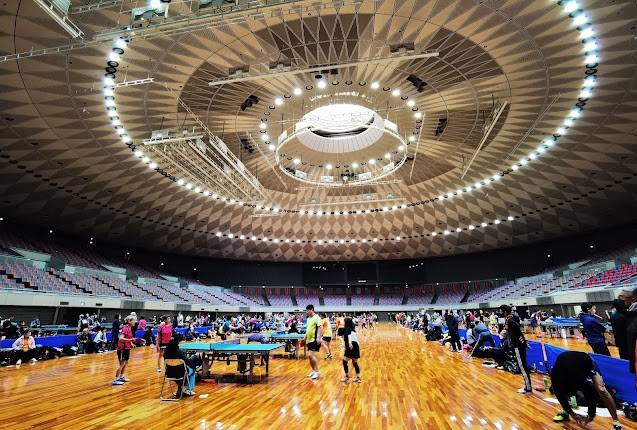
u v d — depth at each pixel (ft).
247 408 20.39
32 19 37.50
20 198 81.15
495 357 33.24
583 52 46.01
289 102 61.00
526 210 108.88
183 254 139.23
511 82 52.90
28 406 21.21
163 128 62.95
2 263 69.97
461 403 20.68
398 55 39.96
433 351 47.75
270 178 99.76
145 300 91.97
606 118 62.54
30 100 51.62
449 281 148.66
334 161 90.17
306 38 45.52
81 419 18.44
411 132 73.41
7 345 42.22
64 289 76.38
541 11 40.34
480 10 40.75
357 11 40.96
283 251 148.05
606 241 115.34
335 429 16.53
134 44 43.09
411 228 133.08
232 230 126.52
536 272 131.85
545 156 79.71
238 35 44.06
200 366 29.19
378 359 40.98
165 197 95.86
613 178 84.33
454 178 97.40
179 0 34.94
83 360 44.55
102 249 117.08
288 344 47.11
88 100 53.06
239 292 147.95
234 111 61.82
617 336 19.72
